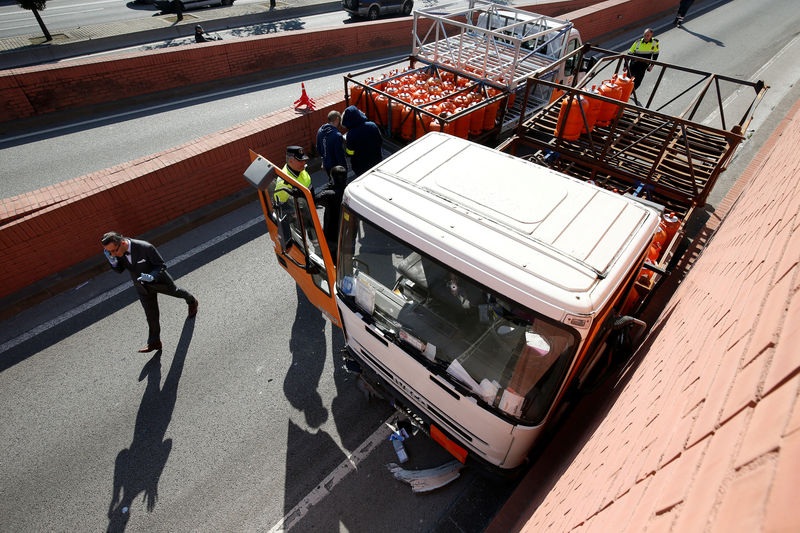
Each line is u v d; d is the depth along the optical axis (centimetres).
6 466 427
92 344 543
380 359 397
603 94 613
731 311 162
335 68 1438
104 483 418
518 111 884
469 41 989
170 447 446
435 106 754
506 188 348
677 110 1062
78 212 593
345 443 455
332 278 417
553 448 364
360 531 391
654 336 339
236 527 393
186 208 713
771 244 169
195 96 1209
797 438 57
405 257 331
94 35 1683
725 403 103
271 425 468
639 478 131
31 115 1025
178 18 1859
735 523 60
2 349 533
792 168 250
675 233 476
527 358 295
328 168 657
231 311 590
